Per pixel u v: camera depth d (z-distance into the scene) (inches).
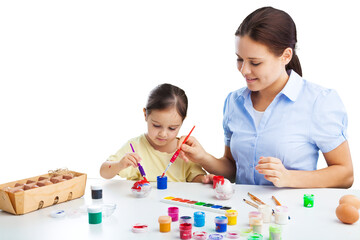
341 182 71.9
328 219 56.2
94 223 55.1
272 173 66.4
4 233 52.6
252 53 67.4
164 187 70.5
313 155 75.4
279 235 49.3
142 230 52.3
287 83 73.9
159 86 78.8
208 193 67.7
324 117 72.8
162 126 76.4
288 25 69.6
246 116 78.2
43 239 50.8
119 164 73.4
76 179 65.0
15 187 62.1
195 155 77.4
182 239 50.5
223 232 52.5
